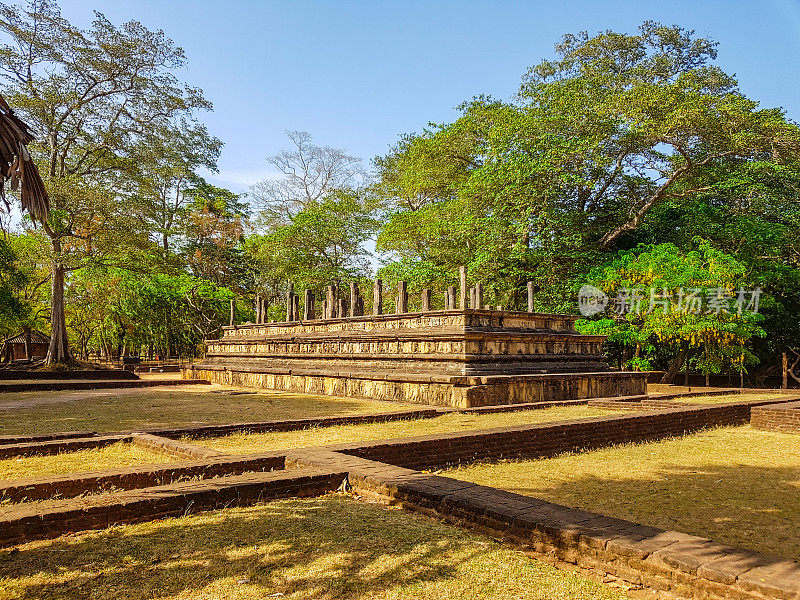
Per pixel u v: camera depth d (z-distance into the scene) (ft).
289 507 17.74
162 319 137.69
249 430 34.50
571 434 32.76
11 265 97.96
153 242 107.34
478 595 11.69
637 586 12.41
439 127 124.57
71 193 92.12
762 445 34.45
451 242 102.68
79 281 129.08
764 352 99.55
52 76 98.32
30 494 18.63
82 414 45.85
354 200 149.07
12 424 39.70
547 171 86.38
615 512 19.88
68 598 11.32
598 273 83.46
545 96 99.25
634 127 88.28
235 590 11.72
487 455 29.30
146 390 76.23
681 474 26.18
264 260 151.12
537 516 15.05
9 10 90.53
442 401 50.06
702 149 89.40
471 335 50.49
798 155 82.58
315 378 68.18
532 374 53.57
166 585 11.93
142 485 20.61
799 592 10.34
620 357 105.19
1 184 19.74
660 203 102.94
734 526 18.42
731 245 92.89
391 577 12.41
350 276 140.87
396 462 26.25
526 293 100.58
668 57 118.62
